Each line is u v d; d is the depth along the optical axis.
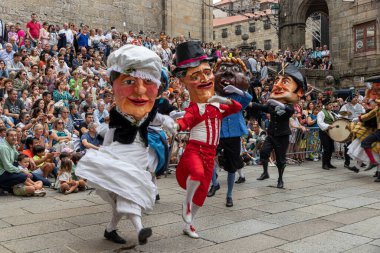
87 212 6.02
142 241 4.07
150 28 25.81
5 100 10.09
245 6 57.09
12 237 4.80
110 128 4.60
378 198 7.18
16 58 12.48
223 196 7.27
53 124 9.52
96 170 4.22
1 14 19.30
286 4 31.23
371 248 4.53
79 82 12.88
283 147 8.06
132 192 4.18
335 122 10.32
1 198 6.98
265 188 8.05
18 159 7.58
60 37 16.77
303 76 8.21
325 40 38.75
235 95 6.93
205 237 4.92
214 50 19.66
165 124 4.70
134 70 4.42
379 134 9.15
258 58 21.83
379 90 9.23
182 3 27.44
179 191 7.71
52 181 8.34
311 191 7.78
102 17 23.41
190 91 5.45
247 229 5.25
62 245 4.55
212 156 5.18
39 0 20.66
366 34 26.05
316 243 4.70
